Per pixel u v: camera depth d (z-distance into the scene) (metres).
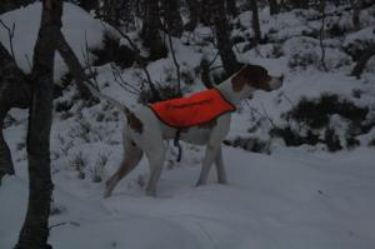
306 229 4.70
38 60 3.86
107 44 9.03
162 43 8.85
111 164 6.25
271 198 5.20
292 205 5.12
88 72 8.62
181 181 5.66
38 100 3.89
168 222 4.56
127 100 7.93
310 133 6.82
